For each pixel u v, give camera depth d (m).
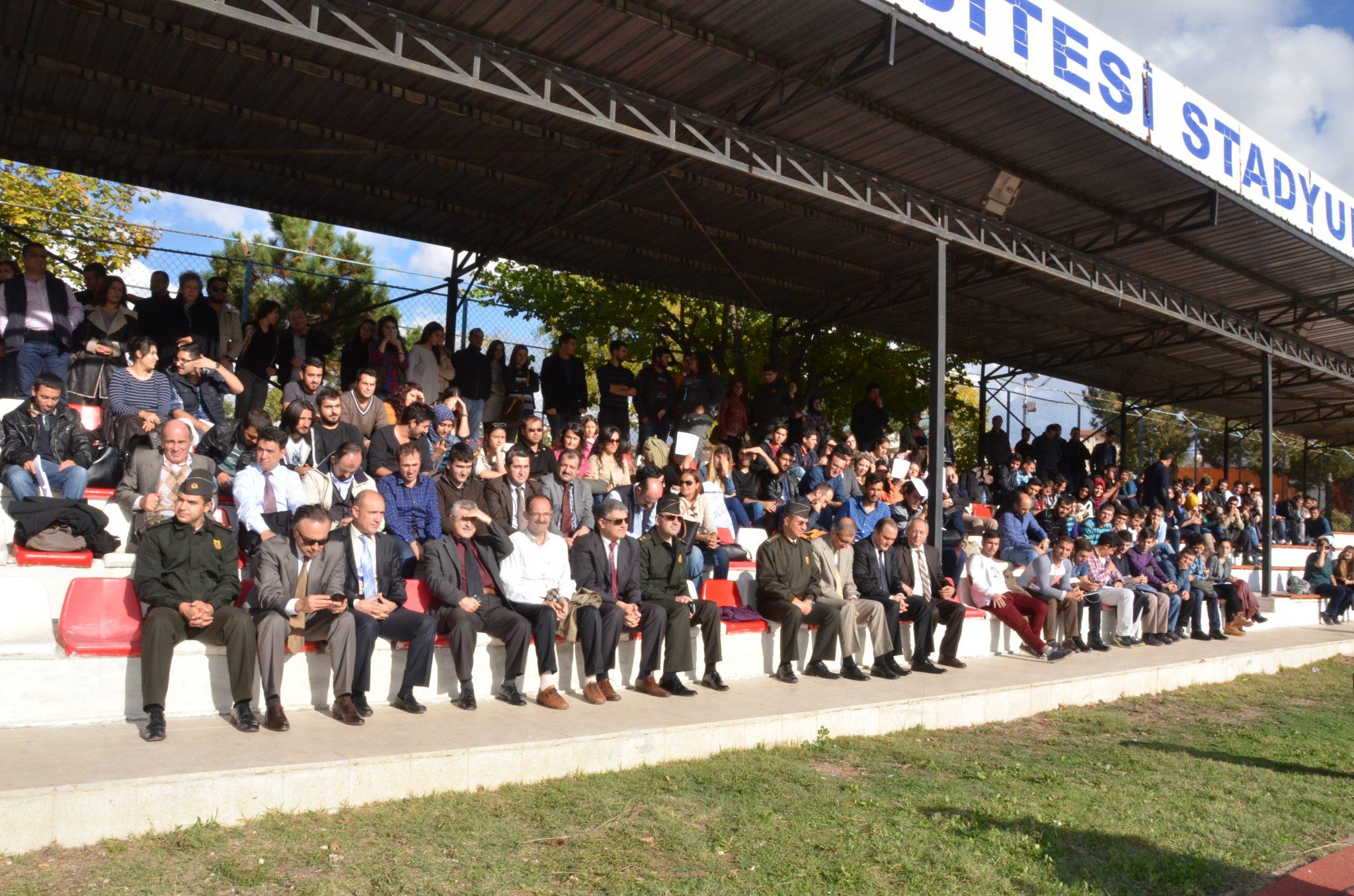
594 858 4.45
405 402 9.28
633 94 8.75
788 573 8.41
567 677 7.20
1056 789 6.14
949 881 4.41
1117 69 10.00
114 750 4.89
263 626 5.66
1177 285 14.88
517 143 10.09
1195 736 8.25
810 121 9.61
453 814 4.88
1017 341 18.58
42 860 4.02
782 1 7.65
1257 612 14.62
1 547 6.84
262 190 11.23
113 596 5.77
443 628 6.70
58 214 12.78
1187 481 20.67
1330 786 6.70
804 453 12.94
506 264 19.25
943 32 8.23
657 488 8.80
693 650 7.73
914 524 9.57
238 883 3.95
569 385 12.49
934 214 11.52
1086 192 11.52
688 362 12.80
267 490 7.09
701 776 5.82
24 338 8.81
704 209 11.94
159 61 8.41
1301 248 13.22
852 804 5.47
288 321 13.37
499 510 7.99
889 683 8.53
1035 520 13.91
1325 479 31.91
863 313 16.06
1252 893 4.56
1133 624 12.19
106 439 7.89
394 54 6.79
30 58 8.27
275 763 4.79
